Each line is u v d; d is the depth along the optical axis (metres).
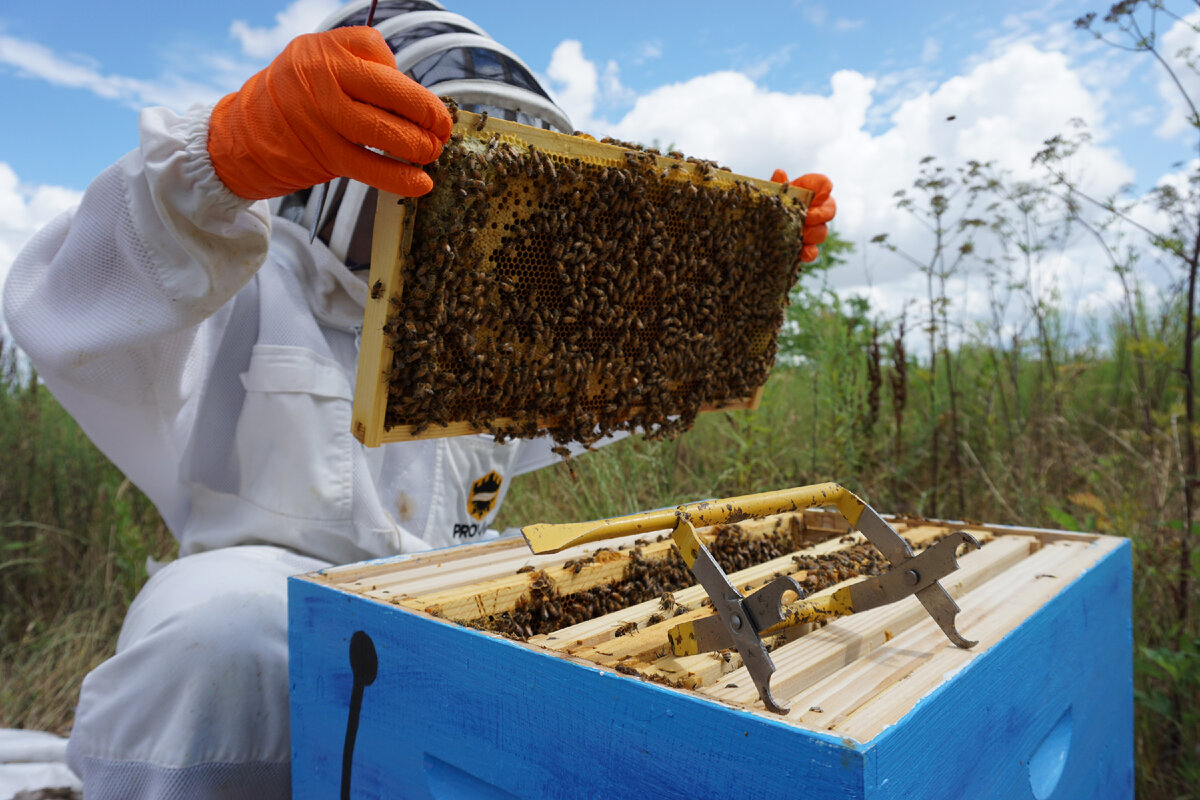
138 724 1.64
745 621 0.94
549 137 1.39
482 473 2.55
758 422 3.88
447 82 1.89
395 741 1.27
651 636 1.14
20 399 4.24
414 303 1.28
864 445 3.80
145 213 1.63
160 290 1.68
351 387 2.18
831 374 3.78
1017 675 1.21
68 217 1.93
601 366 1.62
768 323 2.02
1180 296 3.82
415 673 1.23
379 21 2.13
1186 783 2.22
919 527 2.16
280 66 1.32
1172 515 3.03
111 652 3.25
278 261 2.22
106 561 3.71
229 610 1.73
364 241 2.08
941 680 0.97
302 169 1.38
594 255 1.50
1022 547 1.85
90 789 1.66
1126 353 4.46
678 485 4.09
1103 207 2.84
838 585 1.48
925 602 1.17
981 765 1.08
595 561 1.64
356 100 1.22
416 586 1.46
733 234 1.77
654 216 1.56
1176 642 2.49
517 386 1.46
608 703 0.97
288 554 2.02
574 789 1.01
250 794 1.69
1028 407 4.20
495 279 1.38
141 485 2.27
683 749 0.90
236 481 2.13
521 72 2.12
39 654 3.17
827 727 0.82
